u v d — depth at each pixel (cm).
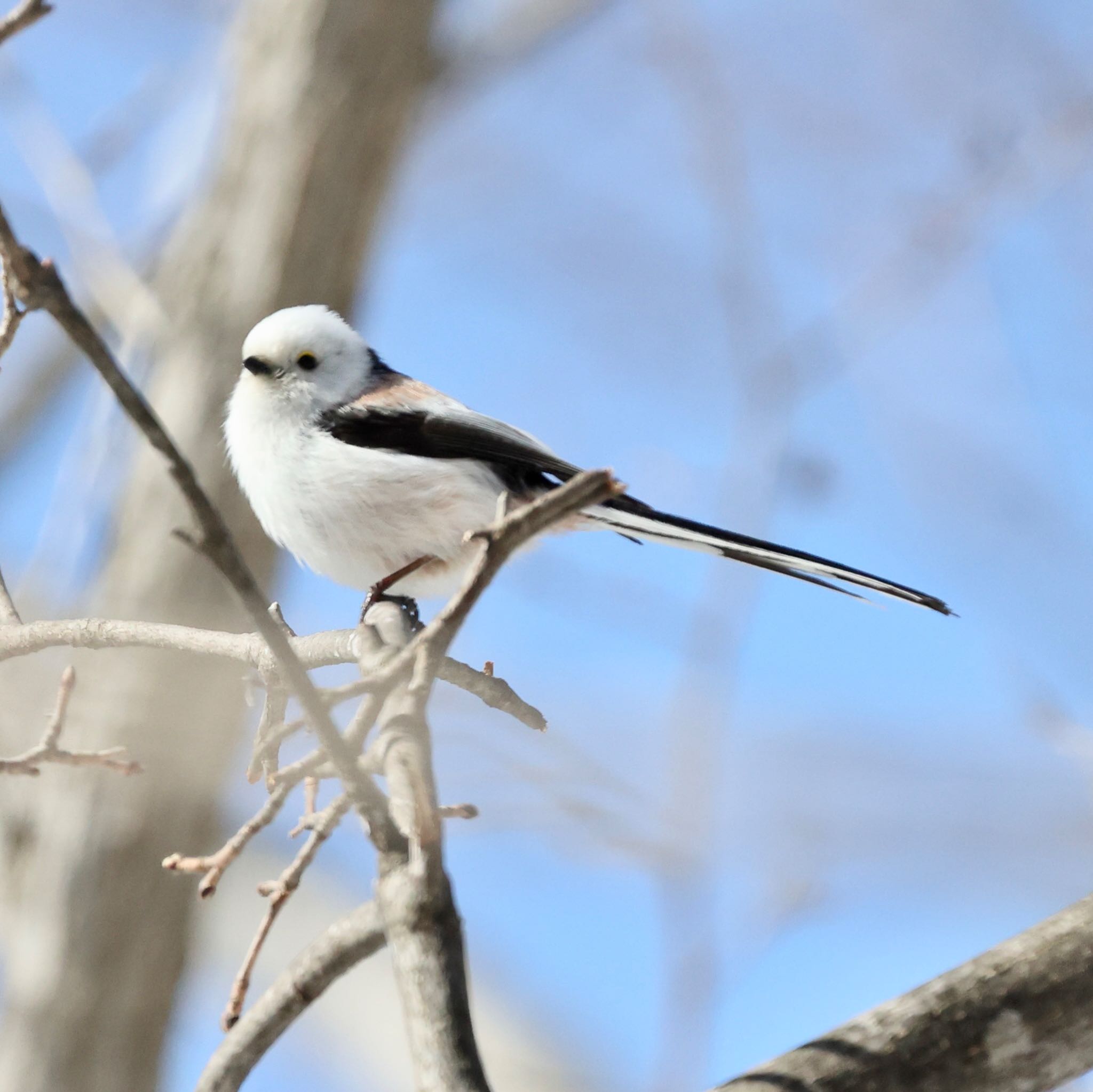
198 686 1189
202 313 1259
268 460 905
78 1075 1176
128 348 1252
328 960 541
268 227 1270
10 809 1201
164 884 1205
